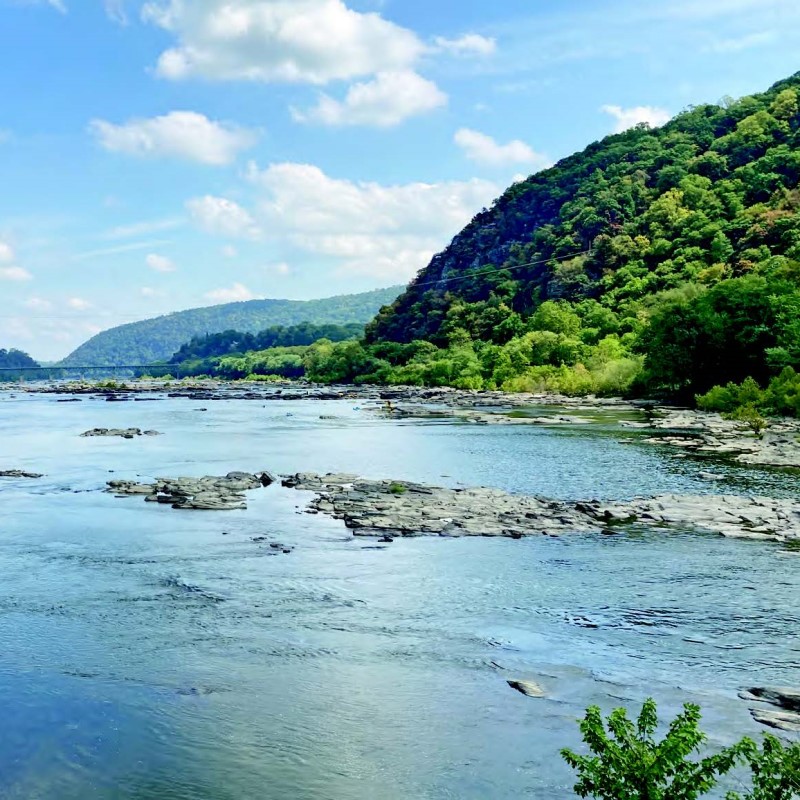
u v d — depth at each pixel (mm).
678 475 49469
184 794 14523
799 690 18406
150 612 24422
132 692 18750
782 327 91938
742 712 17297
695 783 10344
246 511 39562
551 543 32688
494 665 20219
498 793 14375
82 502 42375
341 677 19547
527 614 24109
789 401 79625
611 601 25250
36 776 15133
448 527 35156
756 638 21969
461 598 25703
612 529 34938
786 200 165250
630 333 148625
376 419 97688
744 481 46906
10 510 40250
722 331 96625
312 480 48062
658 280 170875
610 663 20281
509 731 16688
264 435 78750
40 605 25109
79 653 21125
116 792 14586
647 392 116250
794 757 10195
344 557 30641
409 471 53156
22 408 125312
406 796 14367
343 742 16328
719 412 90500
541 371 145125
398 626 23125
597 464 54750
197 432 82500
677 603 24984
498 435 74438
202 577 28125
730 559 29953
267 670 19984
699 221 179750
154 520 37625
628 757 10656
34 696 18516
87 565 29797
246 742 16391
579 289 191625
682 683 18984
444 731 16734
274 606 24984
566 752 11133
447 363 179875
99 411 117500
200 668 20125
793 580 27297
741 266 147250
